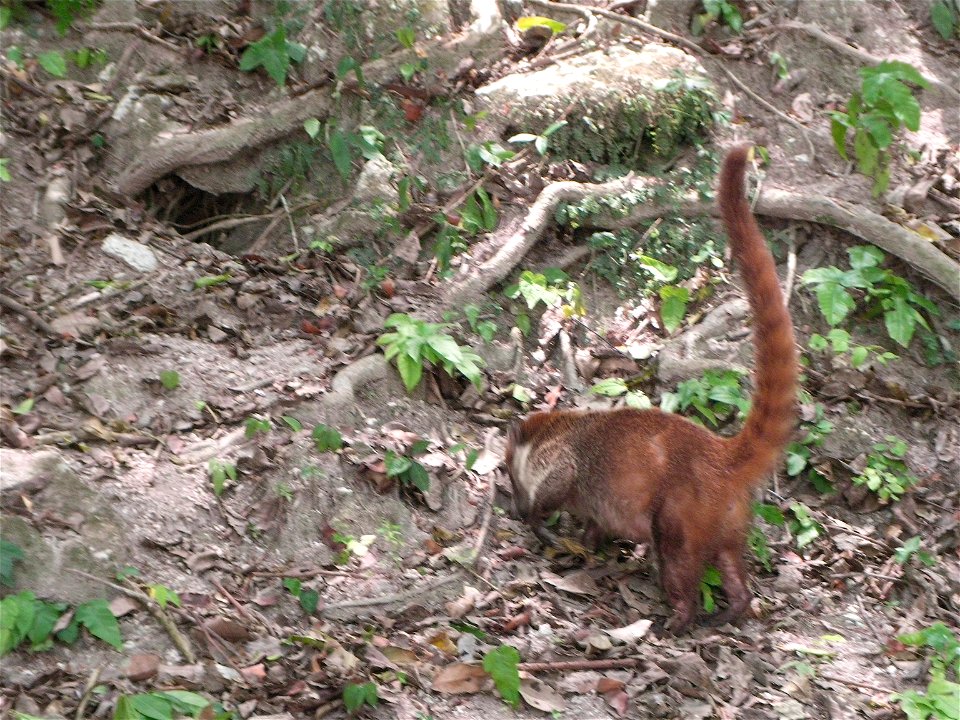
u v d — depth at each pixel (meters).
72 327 4.42
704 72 5.05
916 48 5.30
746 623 4.27
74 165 4.77
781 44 5.22
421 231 4.82
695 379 4.63
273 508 4.23
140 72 4.94
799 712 4.07
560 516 4.48
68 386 4.31
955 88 5.25
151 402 4.34
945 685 4.10
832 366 4.71
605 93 4.94
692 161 4.96
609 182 4.89
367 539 4.27
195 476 4.23
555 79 4.98
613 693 4.05
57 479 4.04
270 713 3.91
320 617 4.12
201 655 3.98
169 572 4.09
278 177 4.93
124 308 4.50
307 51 5.00
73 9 4.93
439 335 4.55
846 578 4.39
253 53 4.92
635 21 5.15
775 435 4.17
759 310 4.16
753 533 4.41
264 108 4.93
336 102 4.93
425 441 4.43
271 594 4.12
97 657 3.92
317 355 4.54
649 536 4.26
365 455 4.37
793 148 5.05
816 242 4.91
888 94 4.84
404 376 4.49
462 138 4.93
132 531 4.11
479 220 4.84
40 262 4.55
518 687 4.00
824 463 4.55
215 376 4.42
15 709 3.81
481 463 4.48
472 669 4.03
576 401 4.64
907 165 5.05
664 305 4.75
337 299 4.67
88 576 3.98
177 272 4.63
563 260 4.82
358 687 3.93
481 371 4.64
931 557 4.41
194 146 4.83
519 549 4.35
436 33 5.04
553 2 5.20
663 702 4.05
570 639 4.17
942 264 4.80
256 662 3.99
